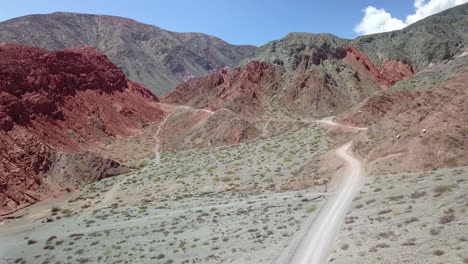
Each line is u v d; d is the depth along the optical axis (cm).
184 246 3222
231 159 7975
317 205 3841
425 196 3005
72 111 11006
